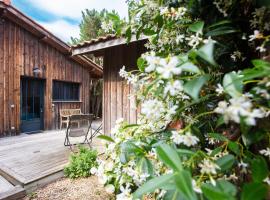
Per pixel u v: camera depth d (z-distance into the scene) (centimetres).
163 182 53
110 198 240
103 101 406
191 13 93
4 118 564
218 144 86
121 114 376
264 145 70
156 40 115
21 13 567
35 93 662
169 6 99
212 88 73
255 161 61
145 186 57
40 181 275
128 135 116
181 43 101
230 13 82
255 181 55
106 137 107
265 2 63
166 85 66
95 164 303
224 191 51
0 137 550
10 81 579
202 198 52
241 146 68
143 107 74
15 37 591
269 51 70
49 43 680
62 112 743
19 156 367
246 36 82
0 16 550
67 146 438
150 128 107
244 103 45
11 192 244
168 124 98
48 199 245
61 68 734
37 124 666
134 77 96
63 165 320
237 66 86
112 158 132
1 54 559
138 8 110
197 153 61
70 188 270
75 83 811
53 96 721
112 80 391
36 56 647
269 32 74
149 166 86
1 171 304
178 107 83
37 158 356
